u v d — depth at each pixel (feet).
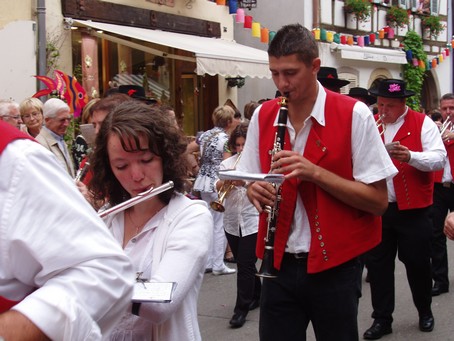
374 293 17.07
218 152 24.20
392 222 16.65
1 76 29.07
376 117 17.78
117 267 5.01
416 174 16.43
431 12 75.00
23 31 29.63
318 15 56.90
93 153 7.86
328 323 10.30
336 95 10.40
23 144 4.93
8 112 18.67
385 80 17.40
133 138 7.20
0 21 29.04
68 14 32.73
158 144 7.41
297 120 10.43
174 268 7.21
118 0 36.68
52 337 4.57
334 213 10.09
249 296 18.35
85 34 33.50
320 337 10.48
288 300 10.46
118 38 35.53
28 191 4.79
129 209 7.98
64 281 4.76
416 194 16.33
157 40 35.17
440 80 77.97
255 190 10.36
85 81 33.40
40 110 20.16
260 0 58.18
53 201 4.84
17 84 29.50
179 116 43.01
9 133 4.93
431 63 72.95
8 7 29.30
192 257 7.33
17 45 29.48
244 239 18.20
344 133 10.12
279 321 10.51
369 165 10.13
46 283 4.81
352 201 9.98
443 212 21.42
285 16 56.95
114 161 7.41
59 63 32.14
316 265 10.00
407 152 15.97
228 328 18.26
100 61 36.70
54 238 4.78
